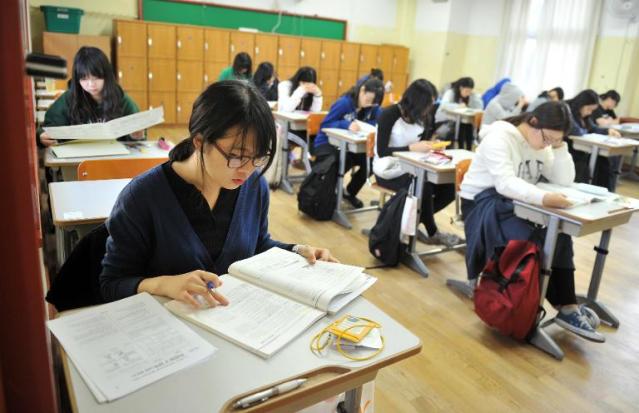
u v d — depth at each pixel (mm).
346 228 3699
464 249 3410
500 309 2219
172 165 1146
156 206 1120
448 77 9070
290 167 5242
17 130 646
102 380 754
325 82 8547
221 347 867
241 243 1254
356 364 851
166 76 7199
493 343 2303
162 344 854
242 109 968
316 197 3682
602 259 2555
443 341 2295
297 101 4715
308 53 8219
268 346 865
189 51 7250
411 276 2959
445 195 3363
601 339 2338
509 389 1979
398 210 2959
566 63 7531
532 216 2248
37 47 6652
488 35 8703
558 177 2574
